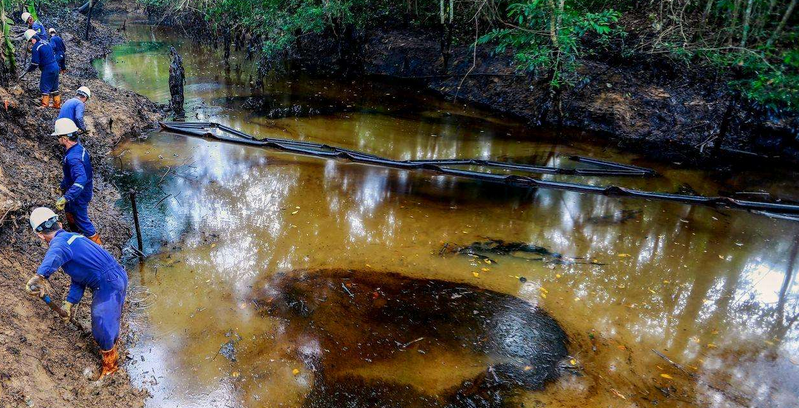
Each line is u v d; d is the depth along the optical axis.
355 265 5.55
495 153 9.21
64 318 3.96
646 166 8.66
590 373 4.15
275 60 15.99
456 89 12.74
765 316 4.90
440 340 4.48
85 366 3.74
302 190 7.34
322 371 4.07
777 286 5.38
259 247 5.80
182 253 5.61
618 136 10.00
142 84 12.91
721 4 8.95
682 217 6.88
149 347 4.21
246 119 10.75
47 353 3.59
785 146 8.95
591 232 6.45
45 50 7.71
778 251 6.07
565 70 10.55
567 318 4.80
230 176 7.71
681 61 10.09
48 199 5.41
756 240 6.31
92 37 18.25
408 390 3.93
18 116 6.63
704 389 4.00
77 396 3.46
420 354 4.31
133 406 3.60
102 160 7.85
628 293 5.21
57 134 4.67
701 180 8.14
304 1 14.34
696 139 9.45
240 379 3.95
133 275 5.16
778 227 6.63
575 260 5.80
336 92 13.20
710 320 4.82
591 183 7.97
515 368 4.19
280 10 15.54
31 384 3.26
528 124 10.77
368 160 8.42
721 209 7.12
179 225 6.19
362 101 12.40
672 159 8.97
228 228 6.18
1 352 3.29
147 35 20.95
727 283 5.41
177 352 4.18
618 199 7.40
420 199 7.23
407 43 14.53
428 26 14.55
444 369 4.16
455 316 4.79
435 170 8.22
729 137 9.37
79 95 6.18
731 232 6.49
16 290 3.91
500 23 12.38
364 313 4.78
